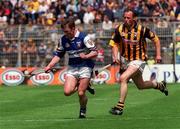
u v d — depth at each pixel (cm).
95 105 4481
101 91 5803
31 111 4112
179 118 3578
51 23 8012
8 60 7050
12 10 8319
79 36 3497
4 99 5119
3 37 7038
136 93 5481
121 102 3675
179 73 6988
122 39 3712
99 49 6981
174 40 6962
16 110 4200
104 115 3791
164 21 7081
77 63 3531
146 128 3169
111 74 6981
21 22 8125
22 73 7000
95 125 3288
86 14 7988
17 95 5512
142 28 3694
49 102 4772
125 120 3494
